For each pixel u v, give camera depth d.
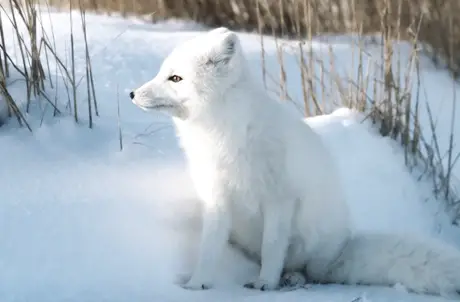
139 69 13.23
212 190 7.75
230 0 17.77
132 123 10.88
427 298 7.30
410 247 7.80
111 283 7.19
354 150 10.81
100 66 13.02
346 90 12.48
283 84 12.41
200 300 7.03
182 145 8.12
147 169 9.45
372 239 8.10
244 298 7.08
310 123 11.23
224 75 7.38
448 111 13.73
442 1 16.55
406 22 16.84
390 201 10.26
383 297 7.13
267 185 7.61
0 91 10.36
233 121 7.47
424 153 12.13
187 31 16.58
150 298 6.98
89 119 10.54
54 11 16.58
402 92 12.27
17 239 7.61
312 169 7.73
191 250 8.03
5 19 14.52
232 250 8.32
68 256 7.49
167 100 7.49
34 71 10.72
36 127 10.16
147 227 8.16
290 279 8.03
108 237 7.87
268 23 17.47
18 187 8.60
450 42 15.84
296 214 7.84
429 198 10.61
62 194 8.55
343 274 8.09
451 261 7.59
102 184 8.91
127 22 16.42
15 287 6.91
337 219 8.00
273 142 7.52
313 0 15.84
